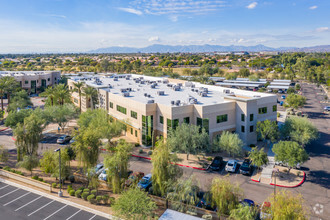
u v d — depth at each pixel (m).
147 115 51.75
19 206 30.75
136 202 24.83
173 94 64.75
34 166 39.22
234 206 26.27
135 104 54.72
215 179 28.02
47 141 56.06
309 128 48.94
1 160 42.47
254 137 53.09
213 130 50.34
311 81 166.62
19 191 34.72
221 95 62.81
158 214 28.89
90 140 37.50
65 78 137.88
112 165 32.94
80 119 57.50
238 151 44.03
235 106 52.94
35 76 121.69
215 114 50.22
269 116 56.88
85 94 71.62
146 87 76.56
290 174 39.16
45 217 28.36
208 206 29.39
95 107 74.00
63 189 35.66
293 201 22.92
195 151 43.25
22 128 43.53
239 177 38.53
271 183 36.38
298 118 51.41
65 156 37.25
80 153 37.09
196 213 27.34
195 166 42.44
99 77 100.94
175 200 29.08
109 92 66.50
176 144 43.53
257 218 27.77
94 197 32.19
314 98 111.44
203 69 188.75
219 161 42.84
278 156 38.66
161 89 72.81
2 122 72.06
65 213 29.20
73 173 39.72
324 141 55.28
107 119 55.81
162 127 51.50
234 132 53.72
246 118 51.06
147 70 168.75
